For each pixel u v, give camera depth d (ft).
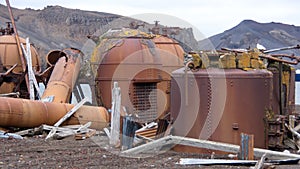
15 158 30.48
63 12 533.55
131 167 28.30
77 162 29.55
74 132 41.57
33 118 42.39
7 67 63.46
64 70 53.16
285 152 33.53
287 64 44.47
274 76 40.63
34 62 66.80
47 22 529.04
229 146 32.76
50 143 36.94
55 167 27.86
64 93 50.67
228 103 34.22
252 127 34.30
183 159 30.50
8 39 65.46
